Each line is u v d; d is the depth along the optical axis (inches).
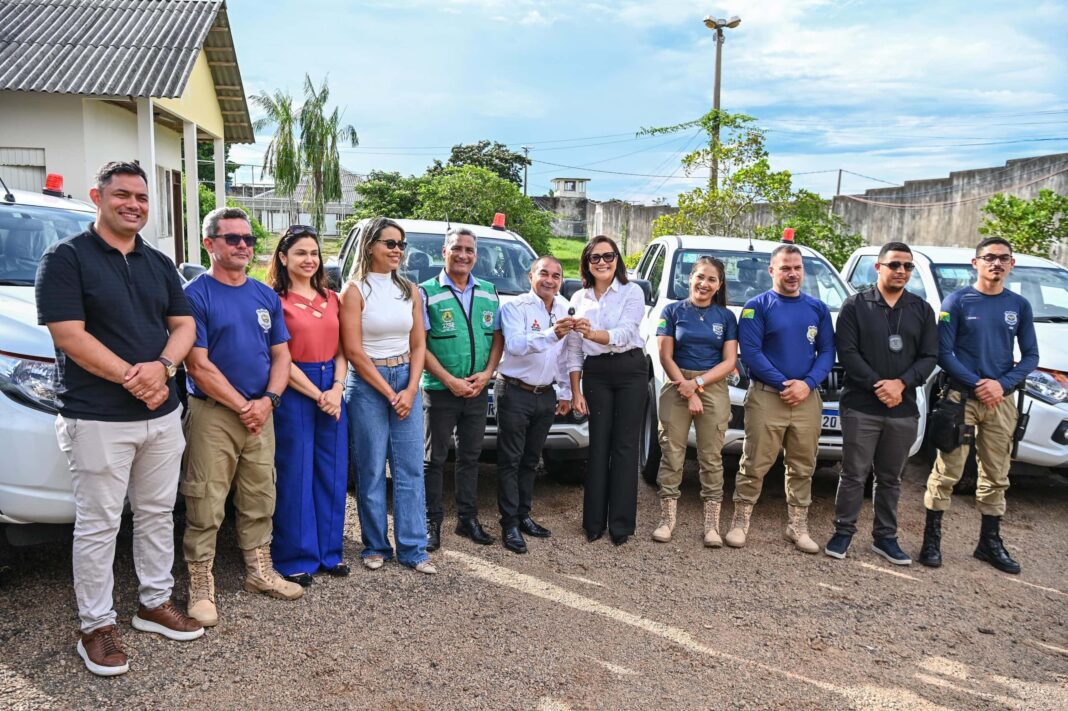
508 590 156.8
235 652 127.0
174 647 127.0
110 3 543.2
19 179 442.9
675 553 181.8
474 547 177.3
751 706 121.3
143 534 127.2
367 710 114.1
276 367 143.3
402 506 163.0
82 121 441.7
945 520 212.2
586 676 127.0
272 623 137.0
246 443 139.5
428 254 234.4
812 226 523.2
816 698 124.4
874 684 129.6
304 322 149.6
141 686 116.1
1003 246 180.2
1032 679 133.6
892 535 184.2
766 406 182.4
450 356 167.8
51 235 182.1
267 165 1088.2
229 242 134.0
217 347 135.4
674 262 256.7
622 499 183.8
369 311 155.0
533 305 177.3
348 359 156.7
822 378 181.2
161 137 592.7
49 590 143.3
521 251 249.9
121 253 117.4
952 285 272.7
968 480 227.1
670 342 187.6
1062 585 173.9
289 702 114.9
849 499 182.7
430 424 172.1
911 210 639.1
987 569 181.3
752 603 157.4
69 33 482.0
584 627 143.3
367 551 165.0
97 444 115.6
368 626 138.4
